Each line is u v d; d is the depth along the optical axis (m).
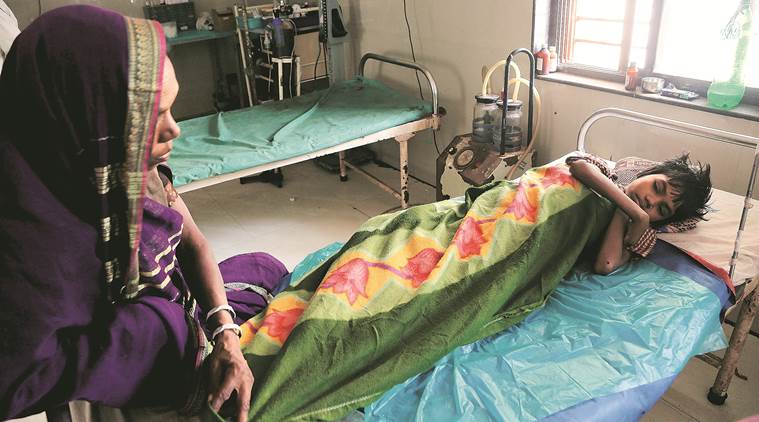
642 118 1.87
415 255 1.58
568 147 2.65
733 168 2.07
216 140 2.71
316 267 1.57
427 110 2.97
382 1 3.47
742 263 1.61
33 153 0.74
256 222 3.24
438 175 2.79
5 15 2.56
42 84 0.69
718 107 2.06
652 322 1.42
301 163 4.07
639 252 1.66
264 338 1.29
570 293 1.57
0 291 0.74
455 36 3.04
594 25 2.53
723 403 1.82
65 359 0.86
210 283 1.15
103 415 1.12
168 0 4.45
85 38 0.69
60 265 0.78
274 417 1.12
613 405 1.21
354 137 2.78
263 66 4.04
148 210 0.89
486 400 1.21
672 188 1.68
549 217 1.65
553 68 2.66
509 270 1.48
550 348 1.36
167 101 0.78
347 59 4.02
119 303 0.94
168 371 1.02
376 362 1.29
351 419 1.19
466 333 1.35
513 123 2.58
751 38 1.99
